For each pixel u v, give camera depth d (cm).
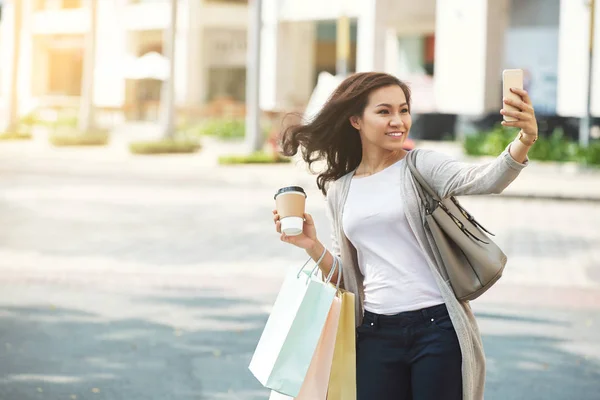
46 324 1070
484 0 3988
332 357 480
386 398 490
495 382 863
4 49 7350
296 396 462
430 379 478
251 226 1895
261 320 1099
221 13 6322
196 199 2364
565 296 1252
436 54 4200
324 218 2016
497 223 1973
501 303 1202
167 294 1241
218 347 976
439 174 474
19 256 1523
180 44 6334
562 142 3238
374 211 489
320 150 521
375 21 5034
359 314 502
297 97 5888
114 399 802
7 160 3350
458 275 473
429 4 4847
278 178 2867
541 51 4022
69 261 1483
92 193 2466
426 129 4162
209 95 6469
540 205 2308
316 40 6209
